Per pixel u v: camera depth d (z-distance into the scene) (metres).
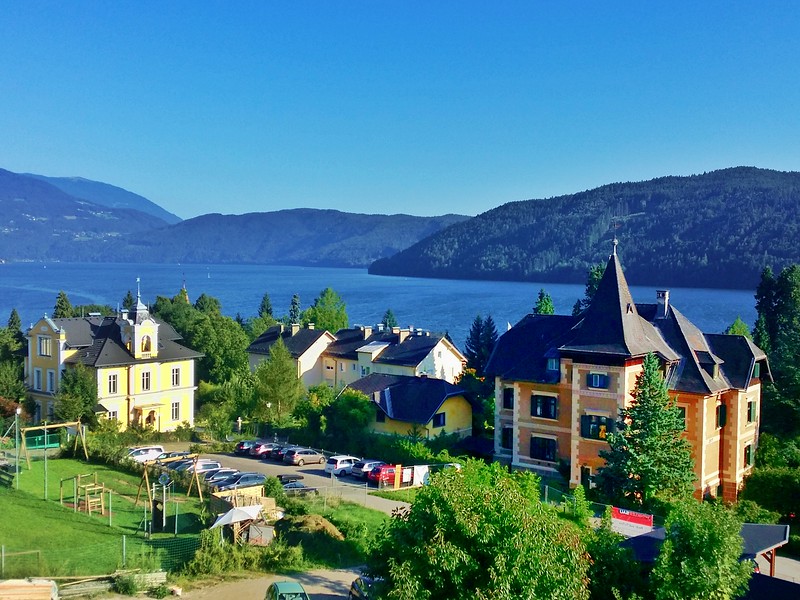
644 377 48.59
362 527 41.47
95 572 32.94
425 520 23.69
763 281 101.69
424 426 67.06
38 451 59.81
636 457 47.06
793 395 62.72
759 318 89.62
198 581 34.00
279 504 45.62
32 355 79.12
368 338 106.81
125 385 76.62
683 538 27.72
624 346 52.16
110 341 77.88
